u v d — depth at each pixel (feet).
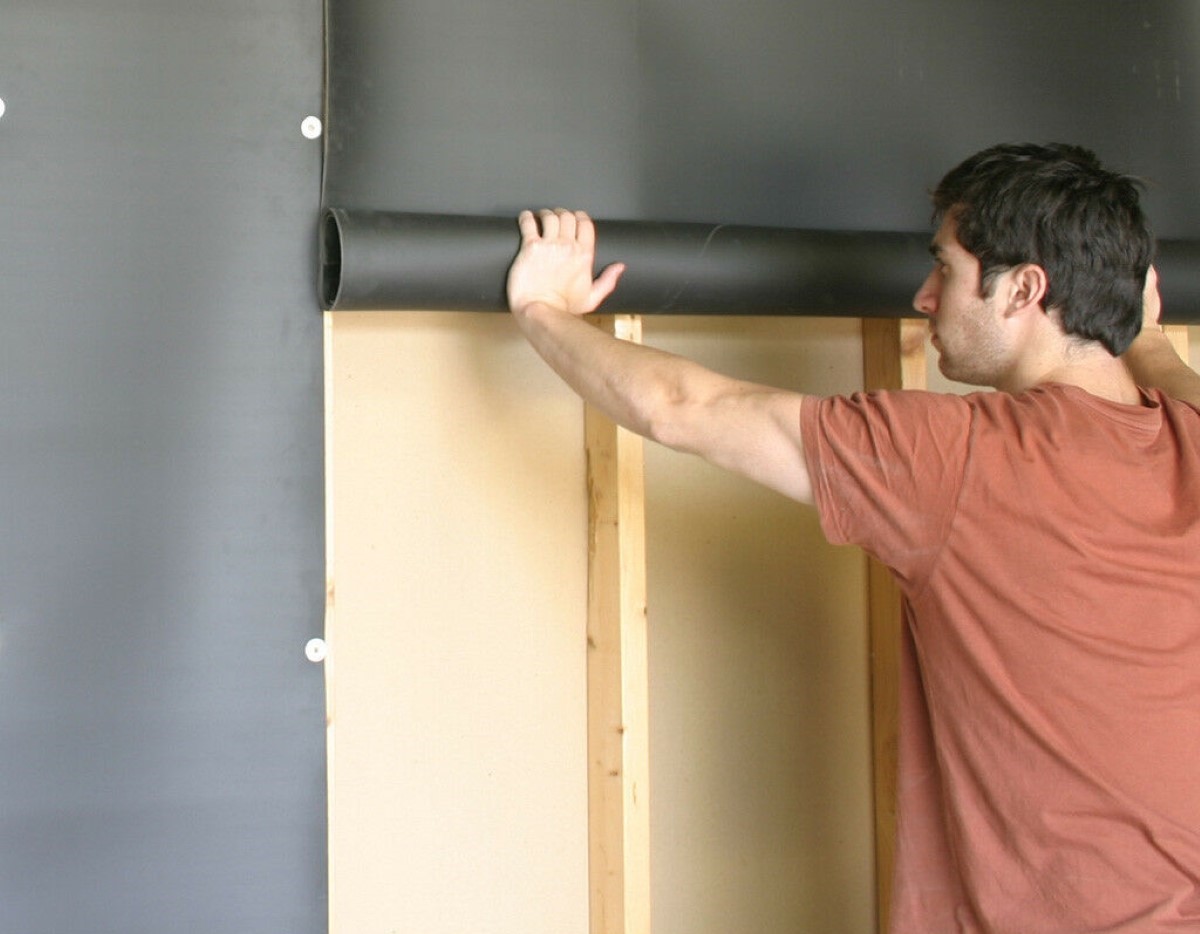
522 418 7.29
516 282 5.97
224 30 5.87
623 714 6.94
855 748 8.23
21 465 5.53
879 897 8.23
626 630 6.94
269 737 5.86
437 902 7.11
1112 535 4.66
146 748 5.67
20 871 5.49
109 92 5.69
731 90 6.88
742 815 7.91
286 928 5.85
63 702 5.56
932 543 4.76
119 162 5.70
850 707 8.21
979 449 4.71
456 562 7.13
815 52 7.07
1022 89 7.54
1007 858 4.77
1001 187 5.12
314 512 5.97
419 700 7.06
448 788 7.13
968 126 7.40
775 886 8.00
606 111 6.59
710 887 7.83
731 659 7.89
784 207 6.97
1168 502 4.78
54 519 5.57
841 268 6.79
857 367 8.20
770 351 7.96
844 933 8.18
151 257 5.74
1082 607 4.61
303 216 5.98
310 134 6.00
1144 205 7.78
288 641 5.90
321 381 6.00
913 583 4.93
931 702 5.03
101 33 5.68
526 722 7.30
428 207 6.20
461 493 7.14
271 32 5.94
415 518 7.04
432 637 7.08
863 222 7.15
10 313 5.53
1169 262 7.41
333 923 6.89
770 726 8.00
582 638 7.42
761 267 6.60
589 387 5.42
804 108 7.04
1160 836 4.52
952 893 5.11
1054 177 5.06
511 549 7.25
